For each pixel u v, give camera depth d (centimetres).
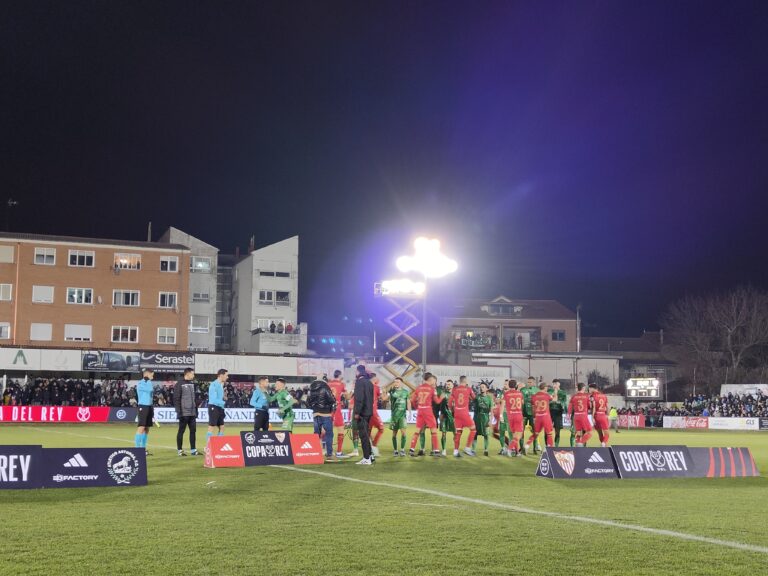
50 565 758
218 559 789
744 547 874
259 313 7944
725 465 1781
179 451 2241
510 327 9169
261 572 736
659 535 946
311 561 783
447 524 1010
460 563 780
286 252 8075
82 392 5444
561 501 1261
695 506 1220
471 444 2398
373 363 6600
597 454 1686
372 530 961
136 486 1426
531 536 929
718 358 8419
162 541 880
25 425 4734
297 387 6669
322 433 2153
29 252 6944
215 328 8119
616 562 791
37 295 6931
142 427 2191
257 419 2398
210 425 2214
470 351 8638
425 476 1662
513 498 1294
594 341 10188
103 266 7131
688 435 4847
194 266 7900
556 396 2698
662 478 1692
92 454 1420
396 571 745
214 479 1559
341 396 2297
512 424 2427
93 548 840
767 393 6738
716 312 8381
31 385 5325
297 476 1630
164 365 6131
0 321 6819
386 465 1961
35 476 1371
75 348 5928
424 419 2323
